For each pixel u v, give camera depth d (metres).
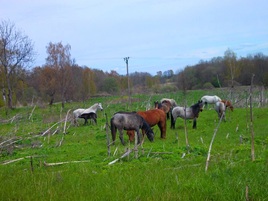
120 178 9.08
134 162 11.21
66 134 22.33
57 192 8.02
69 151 15.66
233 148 12.77
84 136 21.02
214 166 9.79
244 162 9.98
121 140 16.86
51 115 35.03
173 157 11.69
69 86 50.38
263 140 14.75
